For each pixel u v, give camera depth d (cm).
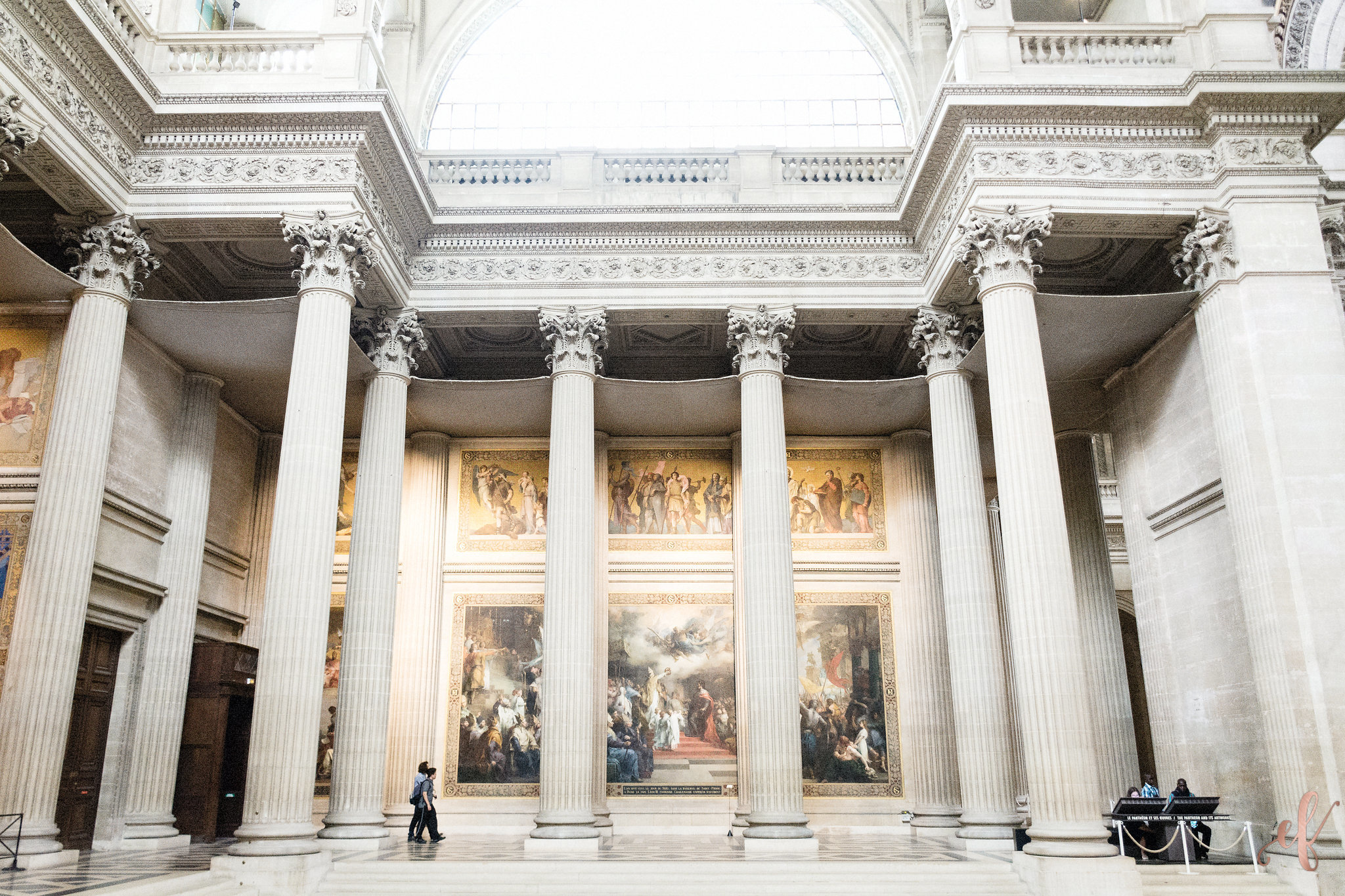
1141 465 1697
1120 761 1786
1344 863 1136
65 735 1255
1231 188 1409
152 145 1451
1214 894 1137
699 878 1210
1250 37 1471
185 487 1675
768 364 1667
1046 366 1758
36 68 1219
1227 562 1423
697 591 2016
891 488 2078
